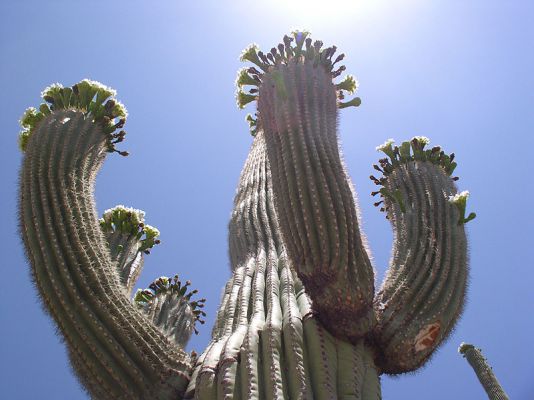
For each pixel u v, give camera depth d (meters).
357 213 4.96
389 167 6.38
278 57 5.73
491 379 7.19
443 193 5.80
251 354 4.11
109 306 4.40
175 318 6.58
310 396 3.85
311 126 4.89
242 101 6.19
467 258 5.35
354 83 6.15
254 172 6.64
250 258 5.54
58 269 4.38
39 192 4.70
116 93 5.78
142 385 4.31
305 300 4.70
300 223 4.41
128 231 6.80
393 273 5.12
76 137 5.17
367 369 4.40
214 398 3.96
